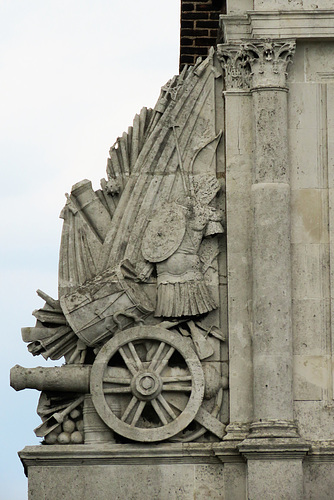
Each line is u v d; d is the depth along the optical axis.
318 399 37.47
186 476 37.31
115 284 38.00
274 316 37.47
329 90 38.72
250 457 36.78
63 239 38.84
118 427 37.28
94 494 37.25
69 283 38.53
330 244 38.12
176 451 37.25
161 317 38.12
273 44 38.50
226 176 38.50
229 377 37.66
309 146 38.47
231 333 37.84
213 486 37.25
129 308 37.91
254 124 38.34
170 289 38.06
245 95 38.72
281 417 37.09
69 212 39.00
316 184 38.34
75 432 37.72
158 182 38.75
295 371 37.59
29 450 37.34
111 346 37.62
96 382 37.47
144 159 38.97
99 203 39.09
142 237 38.50
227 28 39.00
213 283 38.28
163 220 38.38
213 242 38.50
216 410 37.62
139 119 39.41
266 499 36.56
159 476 37.31
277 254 37.69
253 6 38.81
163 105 39.25
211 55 39.25
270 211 37.88
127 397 37.62
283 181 38.03
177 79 39.38
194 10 43.59
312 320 37.81
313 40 38.72
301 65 38.78
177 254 38.16
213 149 38.84
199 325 38.09
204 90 39.19
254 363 37.44
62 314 38.28
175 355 37.97
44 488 37.28
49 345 38.19
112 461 37.34
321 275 38.00
